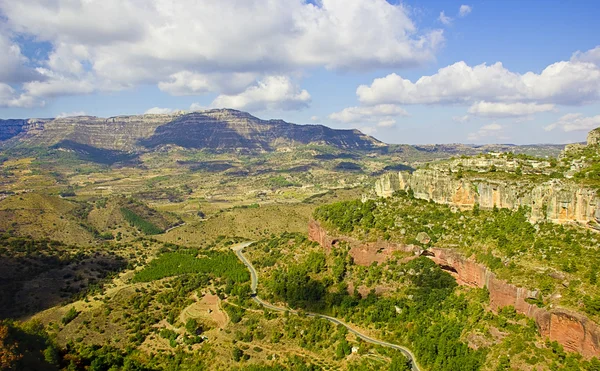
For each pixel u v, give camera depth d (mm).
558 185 159125
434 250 184625
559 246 147250
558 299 131250
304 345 177625
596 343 118938
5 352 139125
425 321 168500
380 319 180125
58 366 156750
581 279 132250
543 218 160750
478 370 137750
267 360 173375
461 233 182750
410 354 161125
